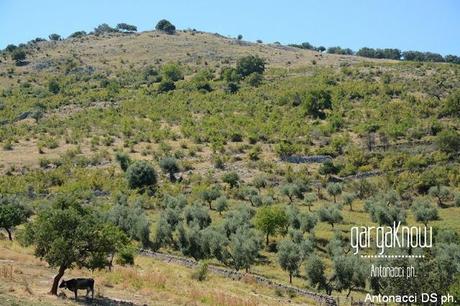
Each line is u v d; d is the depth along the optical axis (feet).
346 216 279.69
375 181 334.85
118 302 105.09
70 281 102.53
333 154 374.22
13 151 399.65
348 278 173.68
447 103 426.51
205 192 302.04
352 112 444.55
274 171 352.69
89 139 426.92
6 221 194.08
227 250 211.82
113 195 307.37
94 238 104.94
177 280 141.69
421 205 277.03
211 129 422.41
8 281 105.91
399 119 418.51
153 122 458.50
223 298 120.88
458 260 179.73
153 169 335.67
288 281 192.24
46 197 311.47
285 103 489.26
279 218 240.12
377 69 597.93
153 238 233.35
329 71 613.11
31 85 636.07
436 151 364.17
